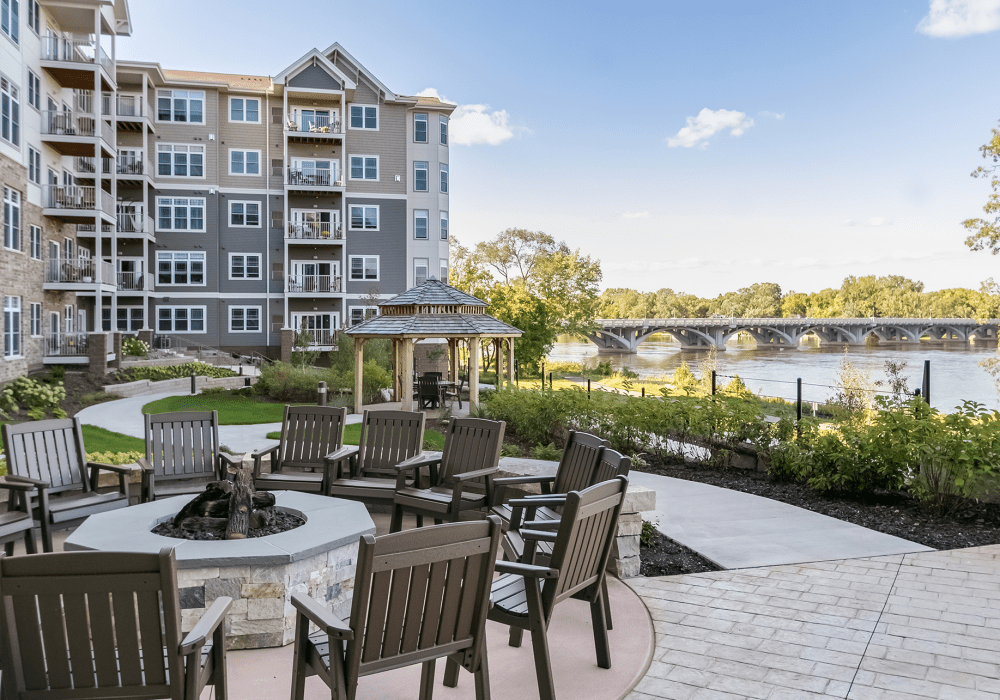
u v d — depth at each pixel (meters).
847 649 4.14
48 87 25.70
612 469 4.30
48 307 25.09
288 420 7.15
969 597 4.94
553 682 3.65
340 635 2.67
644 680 3.79
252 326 36.78
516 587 3.90
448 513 5.69
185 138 35.66
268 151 36.91
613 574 5.55
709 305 175.12
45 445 5.88
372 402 20.41
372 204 37.66
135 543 4.41
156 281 35.50
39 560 2.41
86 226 29.62
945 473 7.09
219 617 2.79
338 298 37.00
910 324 93.38
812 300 175.75
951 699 3.55
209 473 6.75
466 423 6.41
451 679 3.69
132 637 2.52
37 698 2.54
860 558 5.85
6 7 21.14
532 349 44.38
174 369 27.50
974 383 32.84
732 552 6.02
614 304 163.62
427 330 17.47
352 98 37.41
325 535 4.64
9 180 21.12
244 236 36.69
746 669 3.91
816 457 8.45
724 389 22.59
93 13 25.98
